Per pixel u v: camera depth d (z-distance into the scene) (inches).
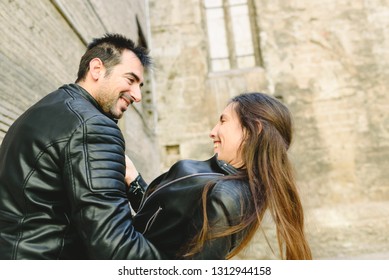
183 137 324.5
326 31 334.0
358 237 287.6
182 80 335.3
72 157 34.7
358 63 326.3
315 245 283.7
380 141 312.5
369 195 302.7
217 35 366.6
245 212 35.2
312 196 301.0
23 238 34.4
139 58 49.8
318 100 323.0
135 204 52.5
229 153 42.8
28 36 88.5
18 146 37.2
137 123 227.8
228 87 332.5
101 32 160.1
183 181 38.6
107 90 46.4
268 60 334.0
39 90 93.3
